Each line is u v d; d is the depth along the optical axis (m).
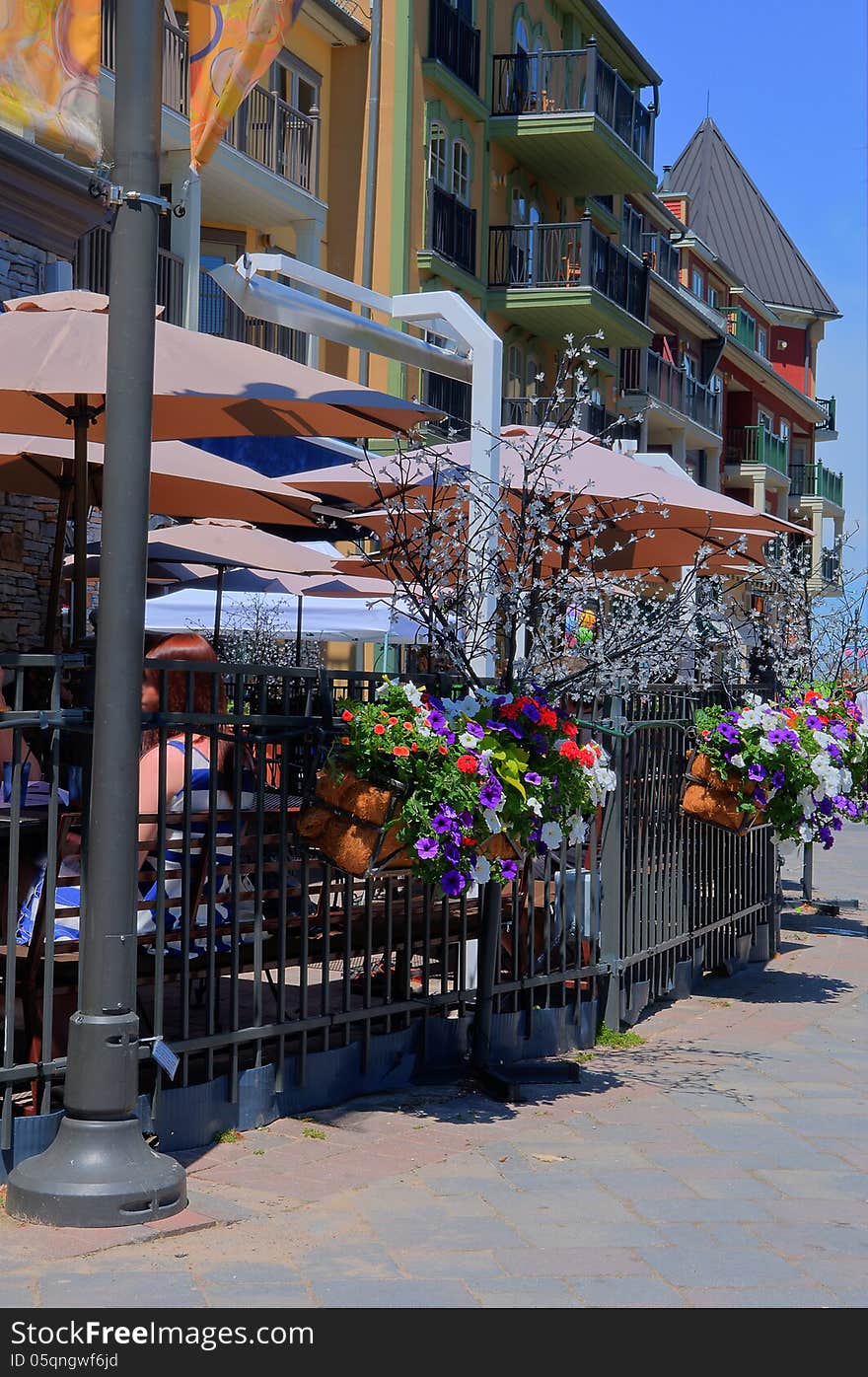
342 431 7.06
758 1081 6.84
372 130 26.34
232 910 5.52
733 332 54.84
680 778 8.65
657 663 7.60
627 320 34.06
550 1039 7.20
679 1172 5.39
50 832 4.78
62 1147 4.61
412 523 8.45
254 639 13.07
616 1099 6.41
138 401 4.65
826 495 63.28
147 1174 4.60
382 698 5.85
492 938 6.61
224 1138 5.48
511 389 33.06
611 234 38.88
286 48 24.94
